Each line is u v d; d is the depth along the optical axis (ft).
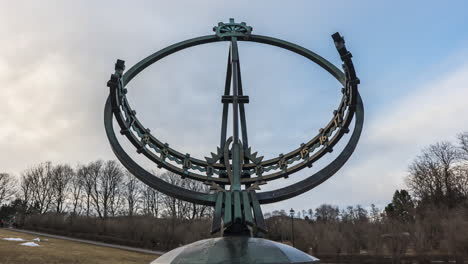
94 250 118.11
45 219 205.57
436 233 138.21
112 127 29.99
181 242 163.43
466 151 169.78
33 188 267.59
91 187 259.19
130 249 136.98
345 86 30.14
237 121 31.30
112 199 257.14
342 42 26.63
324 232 161.79
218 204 28.04
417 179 186.91
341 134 29.81
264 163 32.63
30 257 87.66
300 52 35.60
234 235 26.08
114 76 26.94
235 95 32.48
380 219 169.99
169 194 29.19
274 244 22.30
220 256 20.15
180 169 31.55
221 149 32.94
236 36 36.32
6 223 252.42
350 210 256.93
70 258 93.35
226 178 31.55
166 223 185.88
